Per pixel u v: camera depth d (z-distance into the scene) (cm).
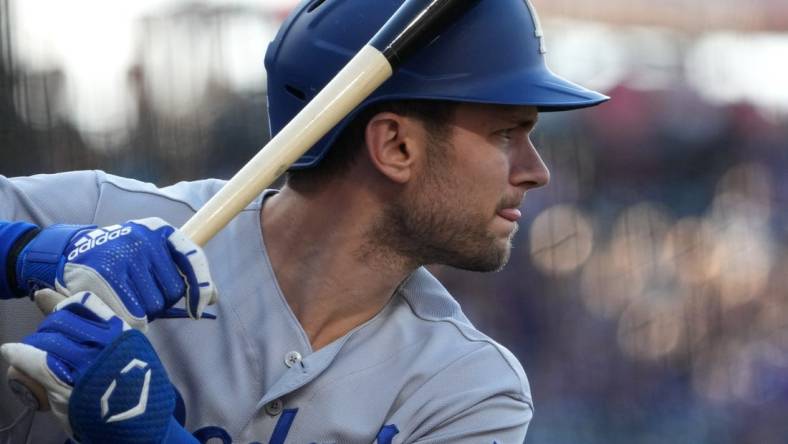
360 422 738
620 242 2347
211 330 749
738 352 2405
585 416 2241
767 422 2370
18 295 654
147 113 1545
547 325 2264
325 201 752
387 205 745
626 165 2369
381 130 732
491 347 782
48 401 605
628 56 2384
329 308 760
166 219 783
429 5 675
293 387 730
